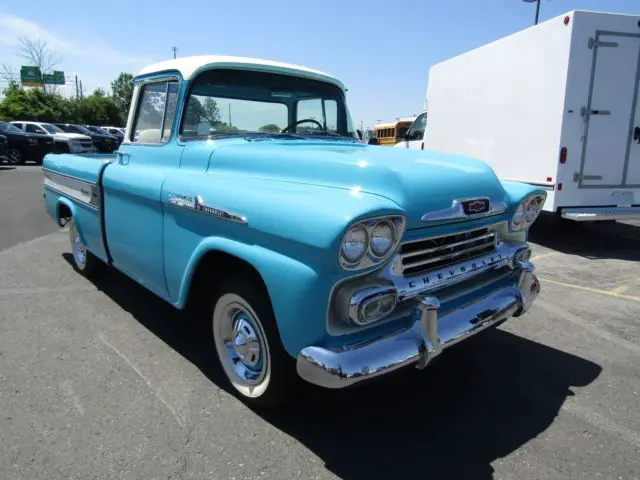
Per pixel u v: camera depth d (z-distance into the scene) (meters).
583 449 2.52
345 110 4.36
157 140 3.65
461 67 9.09
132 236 3.62
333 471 2.32
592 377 3.28
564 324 4.20
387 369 2.21
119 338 3.70
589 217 7.01
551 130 7.08
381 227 2.18
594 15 6.69
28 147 21.00
